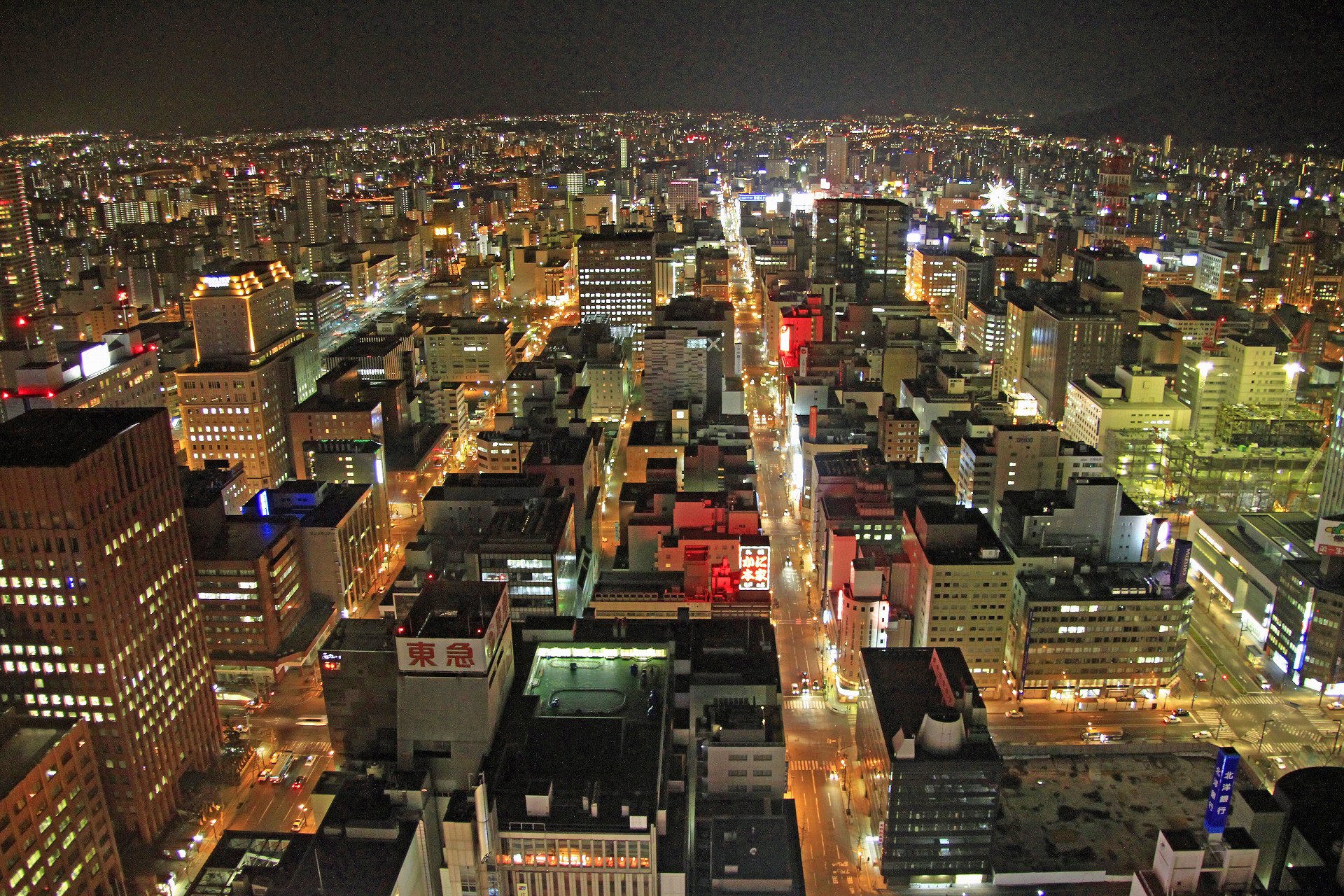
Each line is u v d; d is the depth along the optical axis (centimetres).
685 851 19075
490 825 18300
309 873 18262
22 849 18650
